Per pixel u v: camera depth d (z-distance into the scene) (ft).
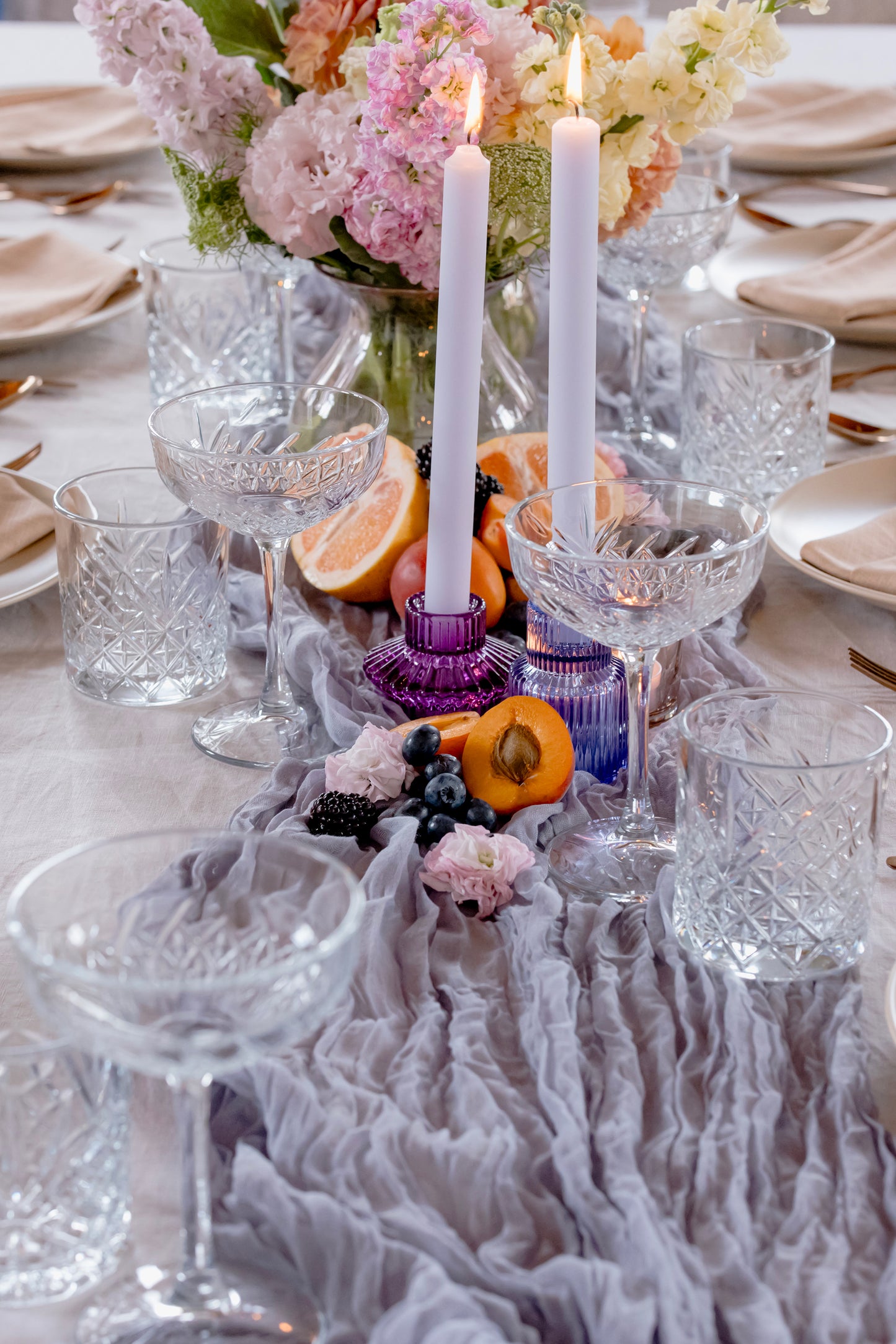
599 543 2.61
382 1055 2.02
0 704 3.08
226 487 2.63
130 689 3.07
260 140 3.38
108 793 2.75
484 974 2.24
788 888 2.16
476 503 3.26
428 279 3.14
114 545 2.96
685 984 2.16
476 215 2.65
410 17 2.75
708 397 3.87
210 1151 1.91
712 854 2.18
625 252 4.11
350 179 3.05
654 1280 1.60
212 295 4.35
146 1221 1.80
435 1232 1.69
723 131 6.52
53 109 6.81
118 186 6.22
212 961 1.77
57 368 4.87
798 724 2.34
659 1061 2.01
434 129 2.76
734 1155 1.82
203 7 3.32
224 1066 1.51
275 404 3.08
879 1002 2.18
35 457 4.08
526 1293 1.63
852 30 8.86
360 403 2.95
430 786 2.53
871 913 2.38
